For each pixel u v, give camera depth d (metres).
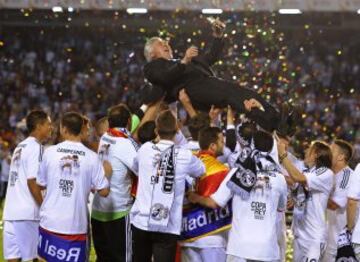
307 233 14.84
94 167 13.27
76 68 47.69
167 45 13.79
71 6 38.72
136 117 14.17
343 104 41.66
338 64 45.47
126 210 14.01
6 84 45.78
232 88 13.18
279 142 14.09
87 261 13.77
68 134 13.33
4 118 42.56
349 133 37.81
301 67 44.44
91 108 42.62
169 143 12.93
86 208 13.34
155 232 12.84
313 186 14.52
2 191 33.47
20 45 48.53
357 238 13.83
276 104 28.73
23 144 14.35
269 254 12.65
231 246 12.76
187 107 13.59
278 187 12.81
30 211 14.34
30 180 14.18
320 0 37.72
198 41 41.69
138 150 13.35
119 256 14.06
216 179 13.08
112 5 38.59
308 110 40.03
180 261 13.44
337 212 15.44
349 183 14.12
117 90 44.97
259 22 37.59
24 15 44.97
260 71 30.42
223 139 13.59
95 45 48.31
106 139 14.04
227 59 31.53
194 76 13.44
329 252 15.51
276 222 12.99
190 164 12.81
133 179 13.98
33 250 14.48
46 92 45.66
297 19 44.34
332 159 15.10
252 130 13.09
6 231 14.48
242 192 12.65
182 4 38.09
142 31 42.69
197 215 13.18
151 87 14.07
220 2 37.66
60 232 13.12
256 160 12.80
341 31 46.09
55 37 49.22
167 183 12.73
